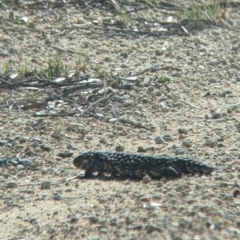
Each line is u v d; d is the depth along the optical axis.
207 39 30.64
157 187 16.62
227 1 34.44
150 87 25.12
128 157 17.75
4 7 31.86
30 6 32.12
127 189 16.80
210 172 17.25
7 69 26.42
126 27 31.16
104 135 21.44
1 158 19.86
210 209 14.80
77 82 25.38
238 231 13.93
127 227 14.56
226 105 23.61
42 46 28.89
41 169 19.27
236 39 30.70
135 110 23.30
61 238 14.95
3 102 24.02
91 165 18.14
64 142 20.94
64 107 23.59
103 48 28.98
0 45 28.69
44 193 17.58
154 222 14.48
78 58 27.83
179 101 24.08
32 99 24.08
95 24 31.19
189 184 16.47
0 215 16.53
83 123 22.34
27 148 20.41
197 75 26.69
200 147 19.69
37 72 26.31
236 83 26.05
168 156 17.62
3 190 17.98
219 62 28.12
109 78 25.77
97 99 24.11
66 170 19.06
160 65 27.52
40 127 22.02
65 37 29.81
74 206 16.41
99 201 16.34
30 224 15.93
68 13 31.89
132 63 27.64
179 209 14.99
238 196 15.65
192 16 32.12
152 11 32.72
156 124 22.14
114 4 32.88
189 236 13.77
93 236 14.58
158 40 30.23
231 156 18.62
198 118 22.53
